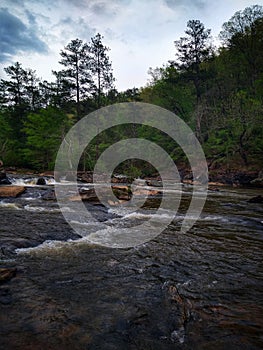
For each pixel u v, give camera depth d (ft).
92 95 125.18
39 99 161.68
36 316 10.31
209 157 110.22
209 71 133.80
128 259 17.42
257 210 37.91
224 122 103.60
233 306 11.73
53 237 21.29
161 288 13.21
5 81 152.35
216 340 9.26
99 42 123.34
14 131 132.26
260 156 97.19
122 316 10.54
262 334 9.68
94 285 13.32
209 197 52.47
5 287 12.60
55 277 14.08
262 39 131.23
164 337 9.35
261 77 115.55
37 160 107.76
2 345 8.56
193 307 11.52
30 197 41.68
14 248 18.13
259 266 16.89
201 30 131.13
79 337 9.16
